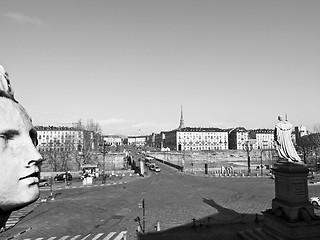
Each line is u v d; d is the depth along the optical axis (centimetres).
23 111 286
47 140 14325
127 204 3441
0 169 240
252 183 5247
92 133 11544
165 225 2473
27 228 2450
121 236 2200
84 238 2172
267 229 1830
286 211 1730
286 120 1902
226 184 5166
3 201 242
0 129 244
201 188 4703
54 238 2178
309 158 9869
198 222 2531
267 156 15425
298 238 1584
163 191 4431
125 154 10662
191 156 13675
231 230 2248
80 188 4834
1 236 2225
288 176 1725
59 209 3192
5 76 287
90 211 3084
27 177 255
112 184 5291
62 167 8112
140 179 6056
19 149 254
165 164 10281
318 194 3841
